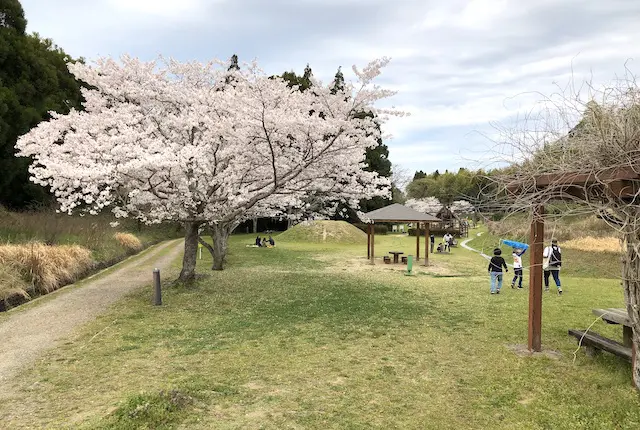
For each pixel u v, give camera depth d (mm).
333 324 7516
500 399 4340
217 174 9961
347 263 17766
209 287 11016
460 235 38219
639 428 3680
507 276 13930
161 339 6637
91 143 8836
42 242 13398
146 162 8039
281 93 9281
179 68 11258
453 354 5781
